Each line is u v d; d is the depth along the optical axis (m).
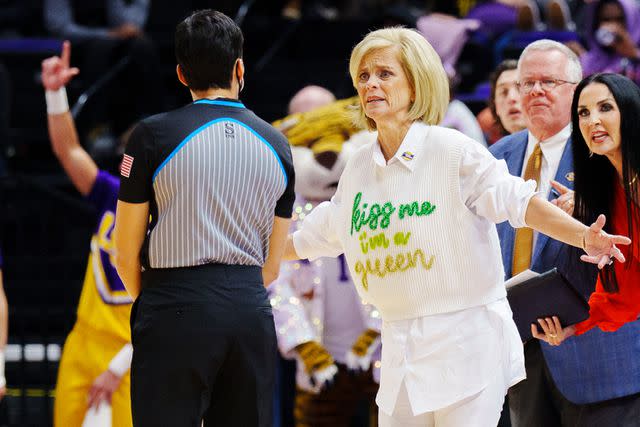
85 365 10.46
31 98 18.92
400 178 7.22
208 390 7.25
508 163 9.10
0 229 15.75
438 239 7.11
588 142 7.73
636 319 8.32
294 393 13.62
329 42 19.44
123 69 17.73
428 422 7.33
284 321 10.90
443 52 15.47
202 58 7.43
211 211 7.24
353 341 11.13
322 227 7.93
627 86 7.68
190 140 7.25
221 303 7.17
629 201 7.69
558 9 16.95
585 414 8.45
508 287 7.89
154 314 7.19
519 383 8.84
